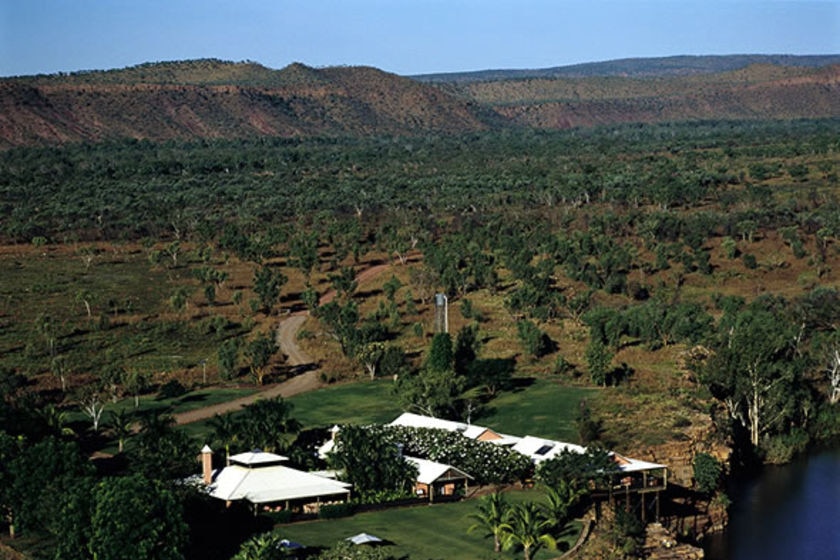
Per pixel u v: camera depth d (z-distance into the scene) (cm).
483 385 14075
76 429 12500
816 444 13738
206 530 9494
